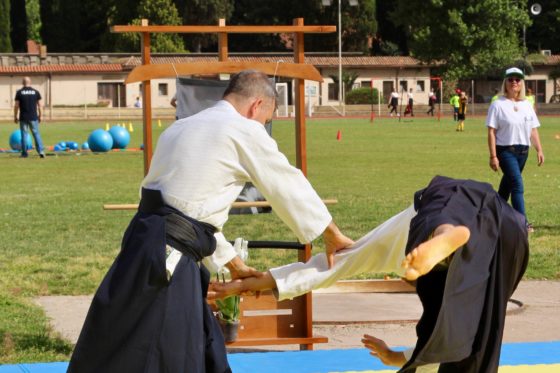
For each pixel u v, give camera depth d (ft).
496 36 294.05
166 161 17.90
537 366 23.82
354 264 18.47
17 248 45.91
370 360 24.80
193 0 311.27
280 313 27.68
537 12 300.81
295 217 18.35
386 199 67.00
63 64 290.35
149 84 27.22
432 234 15.89
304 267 19.02
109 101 283.18
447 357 15.98
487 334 16.15
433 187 17.04
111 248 45.93
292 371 23.94
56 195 70.44
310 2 325.62
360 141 143.74
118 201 66.13
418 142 140.77
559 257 43.27
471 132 171.22
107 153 119.03
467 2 294.05
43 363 24.52
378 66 301.22
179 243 17.46
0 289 36.27
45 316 32.22
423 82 307.17
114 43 314.14
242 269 19.25
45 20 336.90
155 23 304.30
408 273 15.15
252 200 27.84
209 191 17.74
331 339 30.25
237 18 338.75
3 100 278.05
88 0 332.80
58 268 40.68
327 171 91.91
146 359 17.07
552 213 57.72
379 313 33.60
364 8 325.42
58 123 233.14
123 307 17.13
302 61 27.94
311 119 246.68
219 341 18.39
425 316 16.93
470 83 302.25
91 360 17.20
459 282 15.90
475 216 16.21
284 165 18.11
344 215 57.67
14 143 121.80
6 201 66.44
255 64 26.99
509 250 16.60
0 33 321.11
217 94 26.78
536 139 46.44
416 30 302.66
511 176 45.80
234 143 17.90
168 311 17.15
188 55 278.26
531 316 33.30
